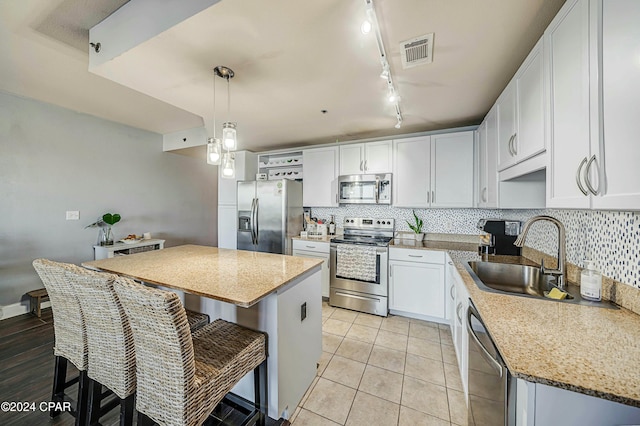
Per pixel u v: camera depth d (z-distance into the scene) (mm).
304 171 3762
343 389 1739
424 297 2727
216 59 1576
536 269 1779
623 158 744
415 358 2080
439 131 3043
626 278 1117
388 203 3186
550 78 1146
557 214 1741
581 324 965
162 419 1008
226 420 1501
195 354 1200
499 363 869
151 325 969
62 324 1391
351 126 3023
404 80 1904
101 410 1374
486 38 1425
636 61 709
